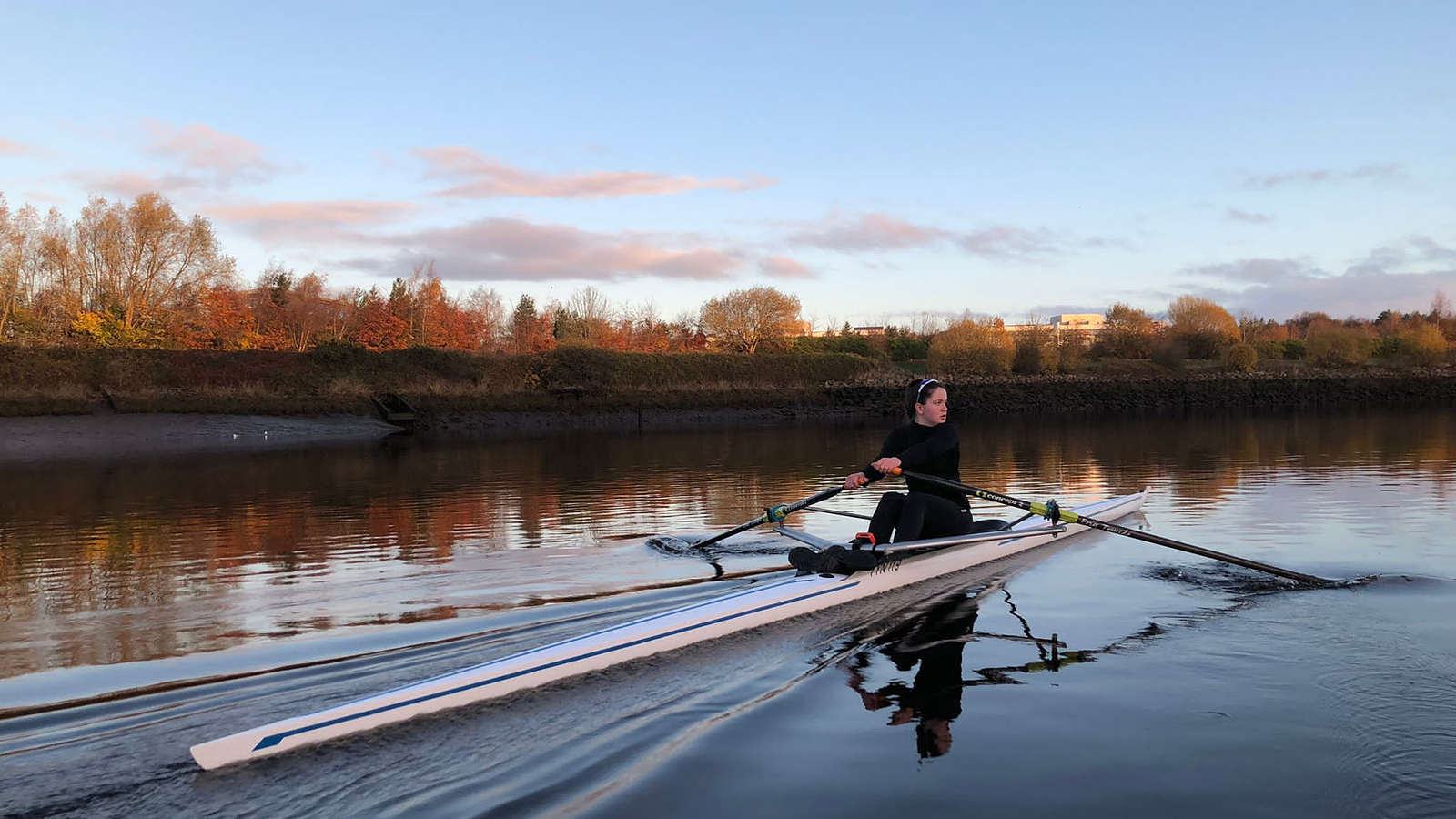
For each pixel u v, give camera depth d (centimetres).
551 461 1620
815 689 370
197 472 1499
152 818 263
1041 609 498
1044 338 4138
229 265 4025
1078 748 305
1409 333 4356
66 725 338
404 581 615
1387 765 287
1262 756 296
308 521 919
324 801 272
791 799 269
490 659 415
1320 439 1786
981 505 967
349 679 390
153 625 504
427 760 301
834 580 514
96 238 3766
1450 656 396
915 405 609
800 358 3981
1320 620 459
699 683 378
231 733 327
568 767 294
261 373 2869
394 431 2708
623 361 3531
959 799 268
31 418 2325
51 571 679
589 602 536
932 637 445
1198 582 557
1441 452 1431
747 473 1362
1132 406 3700
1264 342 4684
